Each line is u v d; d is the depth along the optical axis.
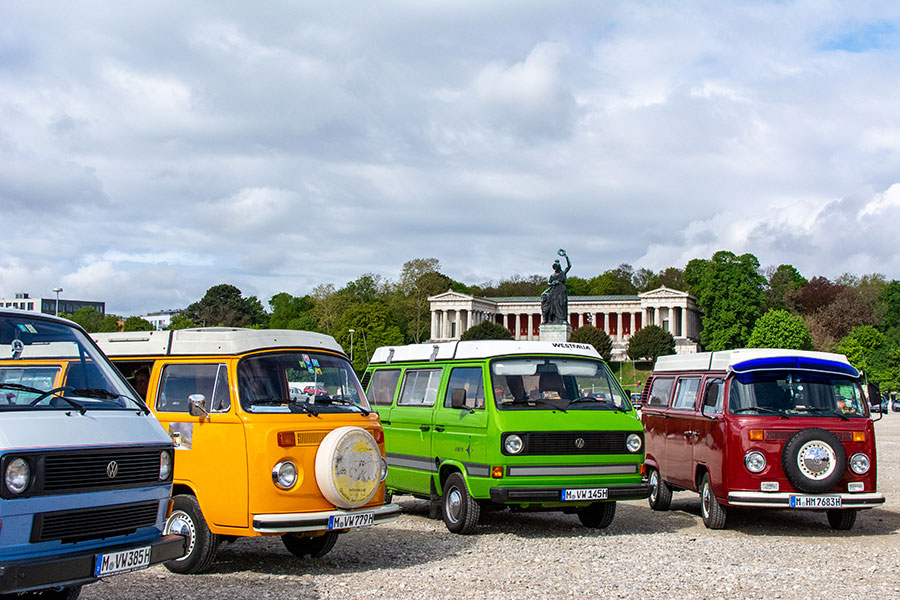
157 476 8.42
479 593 9.82
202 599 9.44
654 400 17.98
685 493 21.08
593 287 193.88
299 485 10.80
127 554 7.77
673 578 10.68
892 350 105.81
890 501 18.70
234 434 10.88
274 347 11.66
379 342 126.31
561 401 14.41
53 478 7.41
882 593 9.95
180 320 159.50
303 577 10.72
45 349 8.72
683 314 159.50
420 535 14.07
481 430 13.98
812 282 148.50
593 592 9.94
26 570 7.02
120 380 9.11
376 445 11.36
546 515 16.66
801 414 14.45
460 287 192.00
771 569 11.27
